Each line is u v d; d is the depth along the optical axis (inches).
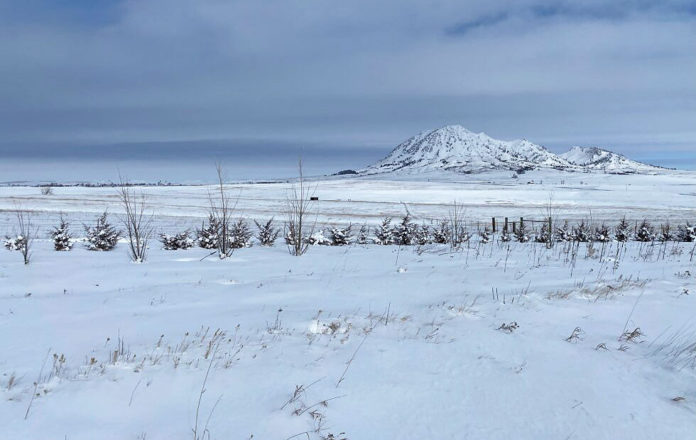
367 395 154.3
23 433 121.3
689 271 381.1
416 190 4965.6
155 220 1606.8
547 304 269.4
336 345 198.2
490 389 162.6
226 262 458.6
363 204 2812.5
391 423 139.1
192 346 192.4
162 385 153.2
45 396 141.9
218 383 156.5
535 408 151.3
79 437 121.6
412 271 393.1
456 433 135.6
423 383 165.0
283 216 1862.7
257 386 155.6
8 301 285.3
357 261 460.8
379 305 273.3
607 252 537.3
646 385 169.8
